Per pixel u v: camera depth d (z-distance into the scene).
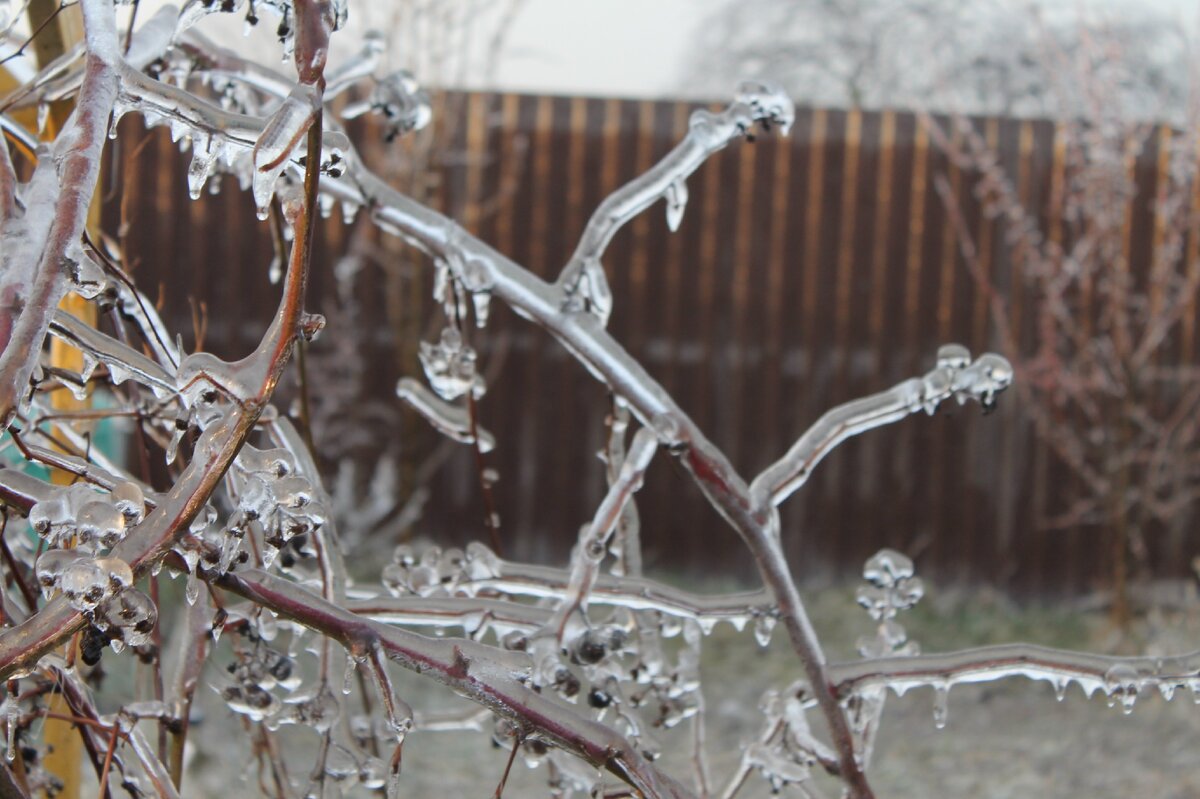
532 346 7.07
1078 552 7.14
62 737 1.97
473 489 7.16
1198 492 6.86
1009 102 9.41
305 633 1.65
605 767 1.09
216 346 6.88
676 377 7.13
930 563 7.17
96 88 0.91
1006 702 5.36
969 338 7.15
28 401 1.12
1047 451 7.11
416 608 1.46
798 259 7.11
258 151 0.78
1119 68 7.16
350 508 6.69
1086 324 7.02
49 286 0.82
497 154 7.10
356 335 7.04
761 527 1.48
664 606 1.49
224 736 3.61
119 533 0.82
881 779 4.51
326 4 0.81
